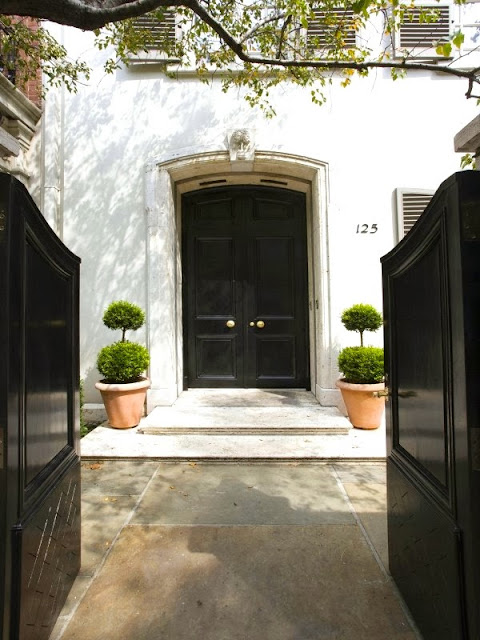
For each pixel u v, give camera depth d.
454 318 1.38
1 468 1.34
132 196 4.96
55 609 1.77
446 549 1.44
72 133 5.02
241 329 5.68
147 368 4.66
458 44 2.04
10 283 1.37
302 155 4.90
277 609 1.87
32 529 1.49
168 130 4.98
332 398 4.81
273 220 5.68
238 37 3.80
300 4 2.92
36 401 1.63
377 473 3.43
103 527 2.59
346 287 4.85
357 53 4.57
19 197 1.44
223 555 2.29
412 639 1.70
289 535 2.48
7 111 4.42
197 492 3.09
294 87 4.95
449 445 1.44
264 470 3.50
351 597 1.95
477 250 1.31
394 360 2.16
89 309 4.93
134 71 5.00
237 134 4.81
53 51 3.99
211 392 5.50
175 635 1.73
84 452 3.74
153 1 2.00
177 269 5.43
